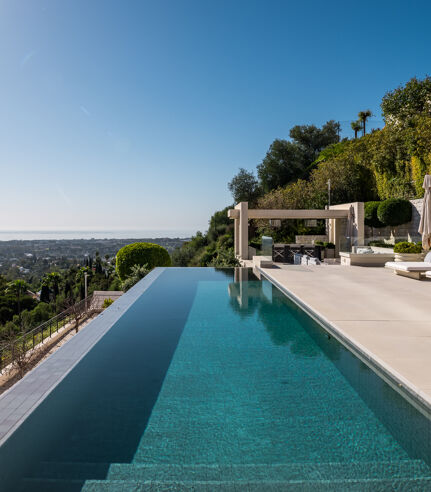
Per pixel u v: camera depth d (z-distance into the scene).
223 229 39.03
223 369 3.37
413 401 2.70
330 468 1.90
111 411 2.53
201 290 7.97
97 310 22.19
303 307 5.98
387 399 2.73
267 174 39.56
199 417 2.46
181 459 1.98
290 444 2.13
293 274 9.64
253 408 2.60
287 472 1.87
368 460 1.96
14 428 2.26
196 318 5.47
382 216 17.70
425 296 6.42
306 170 38.88
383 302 5.90
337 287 7.47
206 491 1.73
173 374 3.24
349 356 3.73
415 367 3.08
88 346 3.96
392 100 20.98
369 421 2.40
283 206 27.06
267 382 3.07
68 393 2.81
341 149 34.59
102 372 3.28
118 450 2.05
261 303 6.54
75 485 1.75
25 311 38.75
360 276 9.17
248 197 39.22
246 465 1.92
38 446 2.08
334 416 2.47
